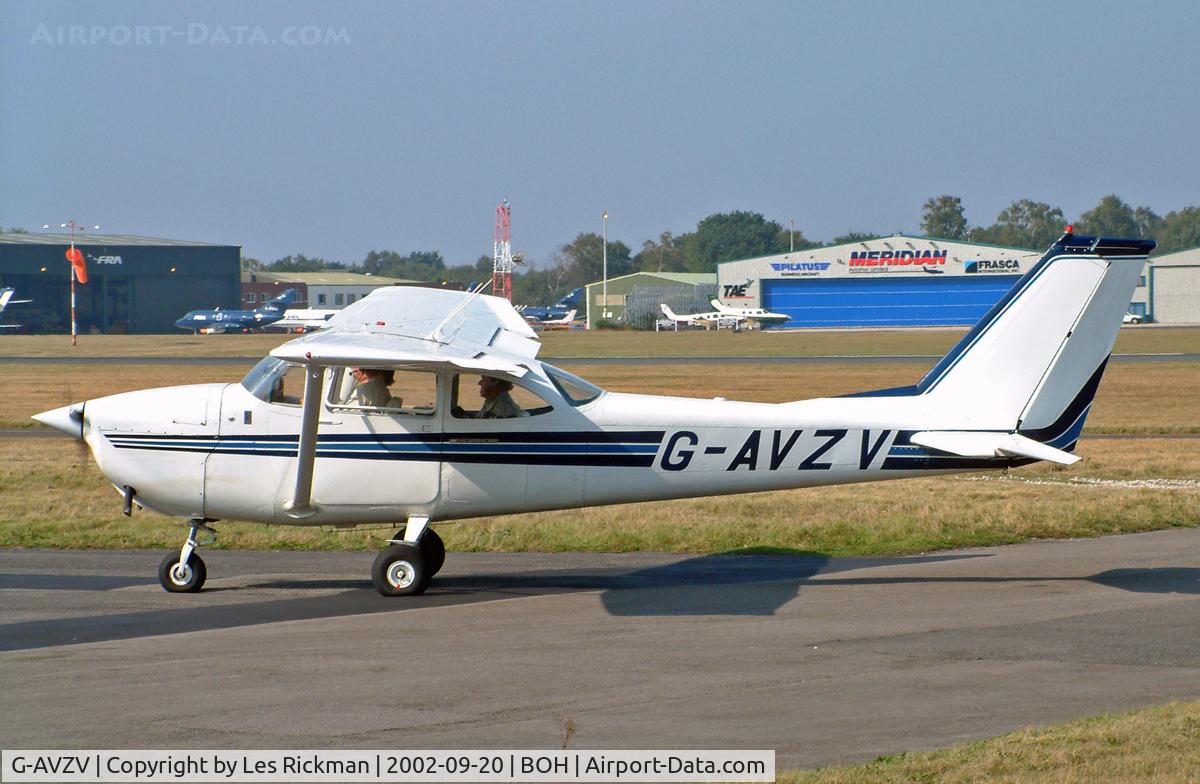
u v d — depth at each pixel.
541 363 40.56
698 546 47.09
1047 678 27.55
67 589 39.41
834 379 156.25
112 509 54.25
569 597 38.09
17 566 43.38
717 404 40.66
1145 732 22.62
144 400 39.56
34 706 25.78
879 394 41.22
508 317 45.28
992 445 39.16
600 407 39.94
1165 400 123.12
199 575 39.16
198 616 35.34
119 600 37.69
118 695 26.61
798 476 40.47
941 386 40.94
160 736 23.81
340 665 29.23
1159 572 41.31
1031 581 39.97
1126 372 161.88
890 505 55.22
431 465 39.09
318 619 34.88
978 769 20.80
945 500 56.91
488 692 26.72
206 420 38.97
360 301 46.06
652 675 28.08
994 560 44.00
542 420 39.50
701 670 28.52
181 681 27.78
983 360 40.59
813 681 27.42
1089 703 25.48
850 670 28.38
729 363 193.00
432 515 39.53
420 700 26.11
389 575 38.25
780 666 28.84
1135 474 68.44
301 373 39.50
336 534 49.00
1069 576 40.78
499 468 39.38
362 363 35.44
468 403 39.25
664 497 40.62
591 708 25.42
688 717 24.72
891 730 23.69
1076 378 40.59
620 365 188.50
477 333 40.69
